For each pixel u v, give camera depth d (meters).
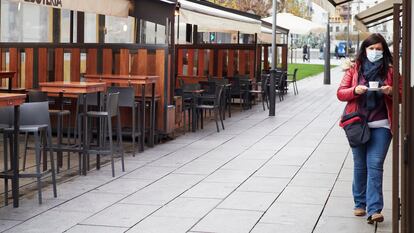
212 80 17.11
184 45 20.59
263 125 15.78
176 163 10.33
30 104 7.63
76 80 13.15
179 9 13.72
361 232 6.45
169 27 12.87
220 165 10.17
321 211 7.28
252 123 16.20
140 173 9.47
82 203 7.58
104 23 16.83
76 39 16.03
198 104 15.20
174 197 7.93
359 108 6.66
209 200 7.78
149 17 12.85
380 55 6.69
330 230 6.52
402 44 5.05
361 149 6.96
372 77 6.70
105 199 7.80
